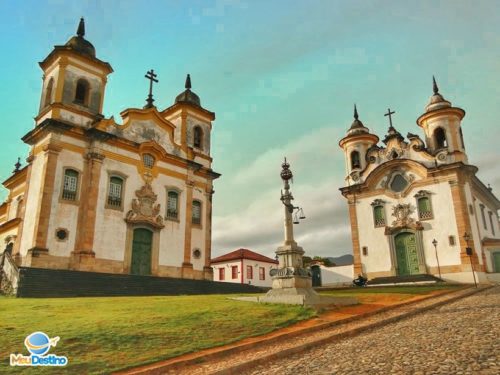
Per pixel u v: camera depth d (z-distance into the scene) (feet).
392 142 107.96
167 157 90.68
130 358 20.84
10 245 79.05
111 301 41.14
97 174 76.43
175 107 103.19
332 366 18.93
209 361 21.42
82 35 86.43
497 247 97.25
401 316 34.06
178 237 89.25
